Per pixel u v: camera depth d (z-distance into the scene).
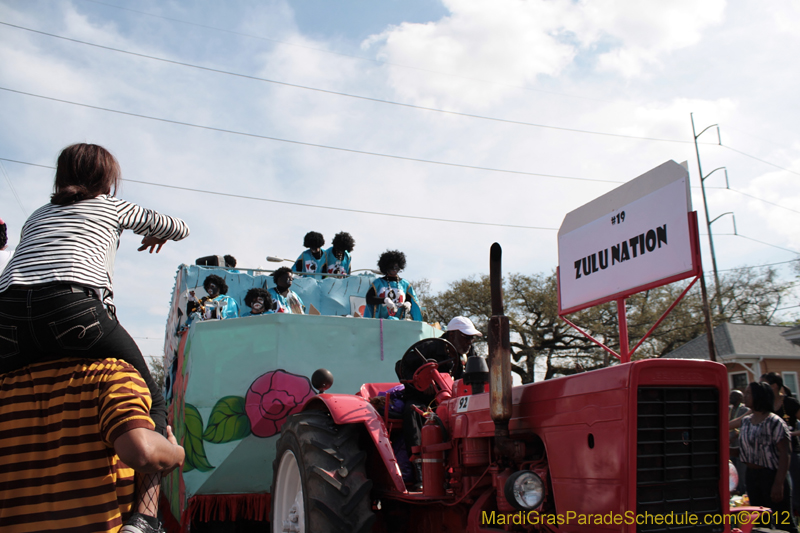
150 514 1.92
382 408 4.29
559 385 2.73
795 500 5.31
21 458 1.79
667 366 2.49
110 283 1.96
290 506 4.11
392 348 5.29
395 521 4.06
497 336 2.81
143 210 2.12
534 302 27.72
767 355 19.94
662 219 3.16
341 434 3.75
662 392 2.51
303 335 5.00
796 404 5.86
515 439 2.99
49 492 1.76
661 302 25.62
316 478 3.52
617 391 2.43
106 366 1.85
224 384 4.77
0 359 1.83
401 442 4.20
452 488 3.38
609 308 26.05
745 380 20.58
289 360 4.90
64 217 1.91
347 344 5.12
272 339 4.90
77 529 1.75
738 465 6.49
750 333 21.52
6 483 1.77
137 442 1.73
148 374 1.99
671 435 2.52
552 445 2.71
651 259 3.21
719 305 25.06
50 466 1.78
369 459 4.04
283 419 4.78
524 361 28.06
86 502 1.77
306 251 8.59
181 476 4.68
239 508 4.78
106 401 1.79
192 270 7.27
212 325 4.87
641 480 2.41
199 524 4.78
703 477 2.57
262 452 4.73
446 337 4.48
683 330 25.12
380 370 5.19
